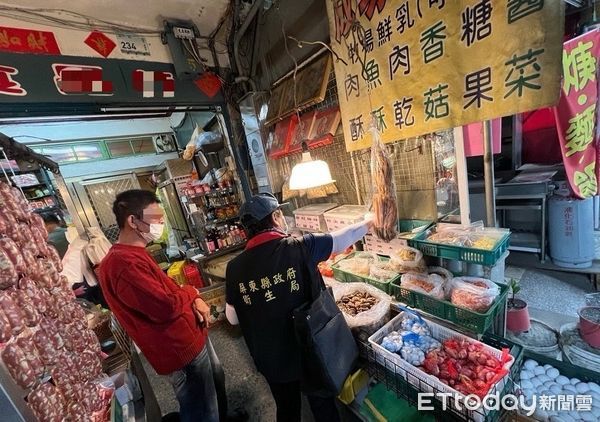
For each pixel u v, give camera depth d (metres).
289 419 1.45
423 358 1.26
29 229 1.05
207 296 3.05
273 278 1.17
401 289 1.51
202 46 2.73
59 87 2.07
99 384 1.25
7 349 0.70
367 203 1.94
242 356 2.48
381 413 1.40
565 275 2.65
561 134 1.67
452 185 1.51
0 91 1.87
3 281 0.78
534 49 0.91
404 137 1.43
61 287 1.17
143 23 2.40
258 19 2.50
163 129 6.23
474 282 1.32
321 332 1.16
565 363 1.32
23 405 0.65
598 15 1.62
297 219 2.34
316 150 2.30
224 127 3.02
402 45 1.33
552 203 2.65
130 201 1.37
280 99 2.33
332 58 1.85
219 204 3.48
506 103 1.02
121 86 2.33
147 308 1.29
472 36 1.07
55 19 2.03
